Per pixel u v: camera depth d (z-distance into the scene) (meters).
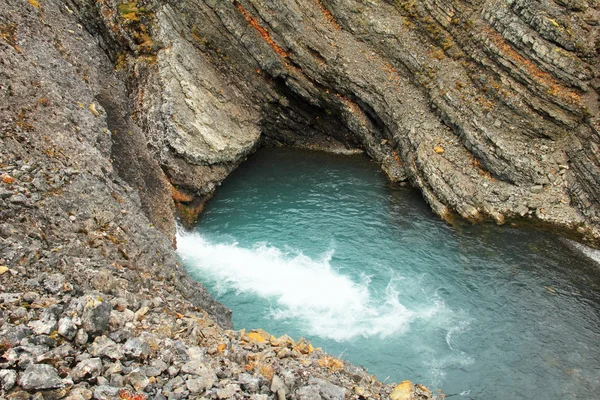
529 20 29.22
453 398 16.84
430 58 33.75
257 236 26.05
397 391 12.12
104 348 8.73
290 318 20.14
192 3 33.34
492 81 30.58
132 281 12.88
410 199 30.19
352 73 34.50
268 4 33.78
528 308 21.08
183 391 8.48
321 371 11.49
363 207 29.11
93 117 20.11
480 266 23.73
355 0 35.88
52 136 16.53
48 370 7.52
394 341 19.22
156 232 16.94
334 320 20.14
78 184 14.97
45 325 8.67
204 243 25.31
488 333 19.73
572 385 17.42
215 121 31.56
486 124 29.81
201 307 15.38
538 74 29.00
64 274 11.01
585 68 27.83
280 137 38.06
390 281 22.62
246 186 31.66
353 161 35.72
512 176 28.19
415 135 31.72
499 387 17.33
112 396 7.68
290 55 34.53
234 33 34.12
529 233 26.11
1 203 12.20
